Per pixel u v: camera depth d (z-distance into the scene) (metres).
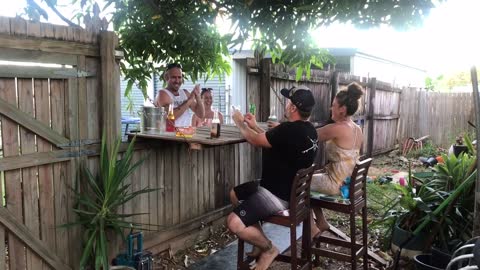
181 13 4.68
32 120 2.88
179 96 4.73
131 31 4.93
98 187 3.26
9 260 2.85
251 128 3.54
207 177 4.75
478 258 2.04
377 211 5.74
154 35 4.91
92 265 3.31
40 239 3.01
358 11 3.93
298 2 4.18
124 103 10.25
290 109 3.37
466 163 4.18
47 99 2.98
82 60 3.17
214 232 4.88
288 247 4.43
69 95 3.12
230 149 5.13
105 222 3.20
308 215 3.47
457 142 8.14
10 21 2.68
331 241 3.91
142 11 4.63
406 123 11.38
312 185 3.81
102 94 3.30
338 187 3.71
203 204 4.71
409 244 3.96
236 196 3.77
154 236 4.01
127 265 3.24
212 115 5.38
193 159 4.50
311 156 3.33
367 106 9.07
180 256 4.23
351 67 10.41
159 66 5.36
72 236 3.23
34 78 2.89
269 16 4.30
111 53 3.30
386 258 4.23
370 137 9.20
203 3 4.59
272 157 3.33
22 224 2.88
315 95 7.03
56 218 3.11
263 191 3.27
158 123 3.81
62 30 3.00
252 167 5.61
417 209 4.00
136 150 3.74
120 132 3.45
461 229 3.81
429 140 11.81
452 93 11.88
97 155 3.35
